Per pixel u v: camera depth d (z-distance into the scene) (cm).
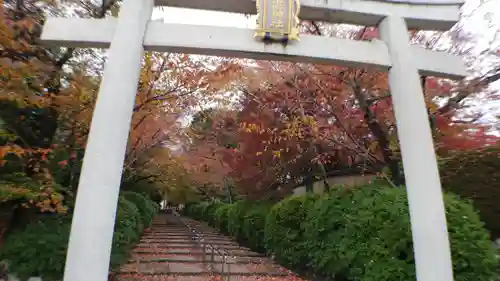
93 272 399
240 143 1230
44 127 713
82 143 760
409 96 519
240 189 1510
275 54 511
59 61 716
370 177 1069
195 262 1139
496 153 666
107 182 426
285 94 987
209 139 1577
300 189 1441
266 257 1255
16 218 643
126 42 479
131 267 1005
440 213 469
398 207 606
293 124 930
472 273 515
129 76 468
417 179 483
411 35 891
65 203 682
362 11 554
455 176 709
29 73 579
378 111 898
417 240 462
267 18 503
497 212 639
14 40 580
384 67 545
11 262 582
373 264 597
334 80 916
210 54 517
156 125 1105
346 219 718
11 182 585
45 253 594
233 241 1700
